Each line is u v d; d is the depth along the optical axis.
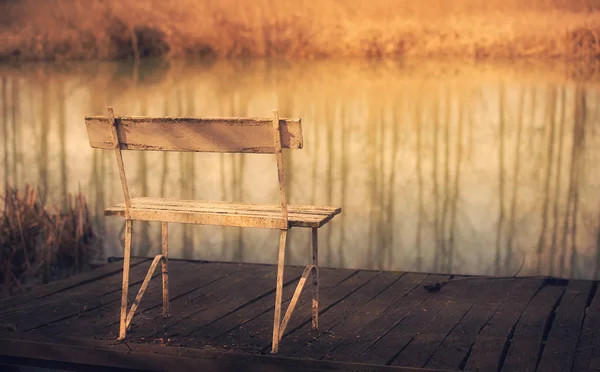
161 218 4.21
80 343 4.23
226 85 14.73
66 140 11.19
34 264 6.72
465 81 14.62
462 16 14.91
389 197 8.66
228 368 3.98
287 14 15.37
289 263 6.74
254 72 15.55
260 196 8.77
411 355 4.03
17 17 16.03
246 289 5.36
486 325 4.52
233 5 15.51
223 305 4.98
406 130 11.65
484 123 11.73
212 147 4.04
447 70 15.05
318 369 3.88
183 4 15.62
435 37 15.05
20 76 15.50
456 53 15.01
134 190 8.93
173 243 7.27
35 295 5.20
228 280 5.60
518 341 4.23
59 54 15.98
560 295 5.15
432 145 10.80
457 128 11.53
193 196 8.73
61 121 12.19
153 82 14.87
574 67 14.62
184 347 4.11
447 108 12.69
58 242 6.78
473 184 9.07
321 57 15.34
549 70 14.70
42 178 9.34
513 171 9.49
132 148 4.17
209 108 12.81
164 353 4.08
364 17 15.18
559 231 7.35
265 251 7.07
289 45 15.41
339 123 12.12
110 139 4.22
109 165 9.96
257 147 3.96
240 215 4.09
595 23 14.41
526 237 7.23
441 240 7.23
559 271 6.32
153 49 15.77
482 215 7.95
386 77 15.16
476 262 6.62
